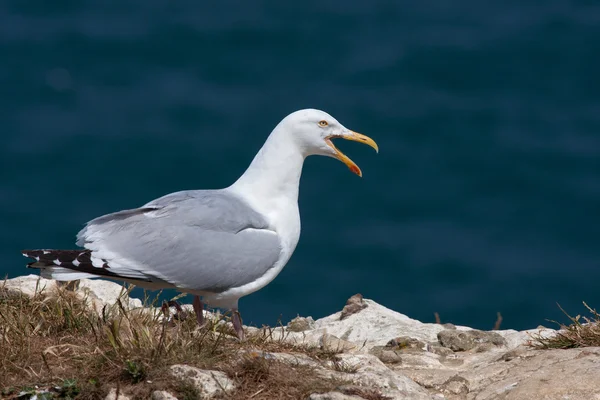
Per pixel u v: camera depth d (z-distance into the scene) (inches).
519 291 872.9
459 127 1211.2
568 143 1160.2
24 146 1178.0
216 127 1242.6
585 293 864.3
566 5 1546.5
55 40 1476.4
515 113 1245.7
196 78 1387.8
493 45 1434.5
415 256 932.0
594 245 956.6
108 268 300.5
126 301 346.6
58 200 1069.1
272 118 1269.7
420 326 379.2
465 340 349.4
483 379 302.7
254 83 1371.8
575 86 1312.7
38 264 303.1
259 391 260.5
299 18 1551.4
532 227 991.6
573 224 996.6
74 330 301.6
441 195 1054.4
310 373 274.5
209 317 342.6
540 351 318.0
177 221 310.2
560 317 833.5
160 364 265.3
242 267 314.2
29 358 274.7
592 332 319.3
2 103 1300.4
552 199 1047.0
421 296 871.7
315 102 1298.0
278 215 332.2
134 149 1184.2
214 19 1537.9
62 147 1177.4
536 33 1464.1
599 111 1248.8
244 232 318.7
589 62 1380.4
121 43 1476.4
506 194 1056.8
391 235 971.9
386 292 876.6
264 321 796.6
